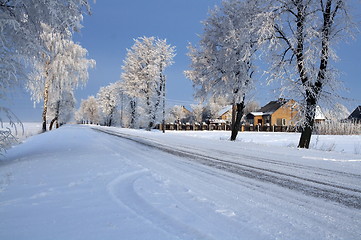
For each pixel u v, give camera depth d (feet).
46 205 11.16
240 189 15.24
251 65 57.72
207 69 63.87
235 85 57.67
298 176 19.39
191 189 14.60
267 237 8.76
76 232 8.46
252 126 174.50
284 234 9.10
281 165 24.11
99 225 9.05
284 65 44.62
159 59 133.28
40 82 26.99
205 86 65.05
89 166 20.42
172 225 9.30
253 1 50.34
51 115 106.83
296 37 43.42
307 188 15.93
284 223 10.16
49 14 24.52
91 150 31.86
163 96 131.85
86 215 10.00
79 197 12.34
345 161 26.91
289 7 44.80
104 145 39.19
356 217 11.12
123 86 145.07
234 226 9.57
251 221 10.19
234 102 60.80
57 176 16.81
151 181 15.97
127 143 43.78
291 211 11.64
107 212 10.35
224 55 59.16
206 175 19.04
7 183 15.03
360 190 15.61
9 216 9.85
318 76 43.32
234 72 58.29
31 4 24.48
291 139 91.66
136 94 136.46
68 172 18.08
